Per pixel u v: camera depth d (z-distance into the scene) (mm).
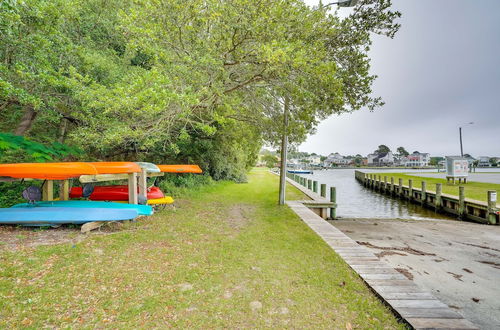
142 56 13906
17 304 3170
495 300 4688
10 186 8578
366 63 9500
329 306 3627
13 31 6527
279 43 6789
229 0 6809
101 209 6305
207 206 11164
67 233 5914
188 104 7238
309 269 4785
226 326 3105
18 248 4754
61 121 11375
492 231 10469
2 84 6234
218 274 4430
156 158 17031
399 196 22500
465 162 25391
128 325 2992
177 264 4711
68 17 8953
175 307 3408
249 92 10211
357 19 8797
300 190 19406
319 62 7711
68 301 3342
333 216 13484
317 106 8812
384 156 120938
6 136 8305
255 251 5629
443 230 10633
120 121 9094
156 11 6801
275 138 12711
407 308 3521
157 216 8453
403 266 6426
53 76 7387
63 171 6203
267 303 3625
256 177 34125
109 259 4637
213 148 19625
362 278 4473
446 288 5195
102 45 11938
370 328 3176
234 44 7668
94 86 8102
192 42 7789
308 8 8414
